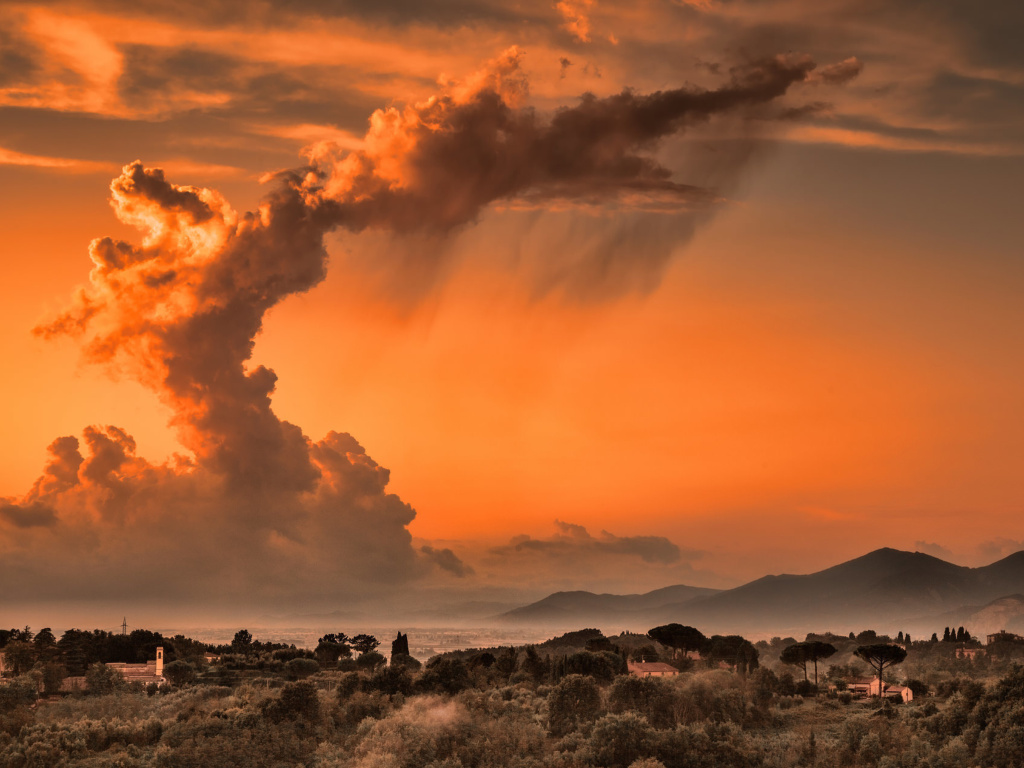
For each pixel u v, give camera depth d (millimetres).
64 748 78875
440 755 77375
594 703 88375
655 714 87125
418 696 98250
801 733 86375
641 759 71375
